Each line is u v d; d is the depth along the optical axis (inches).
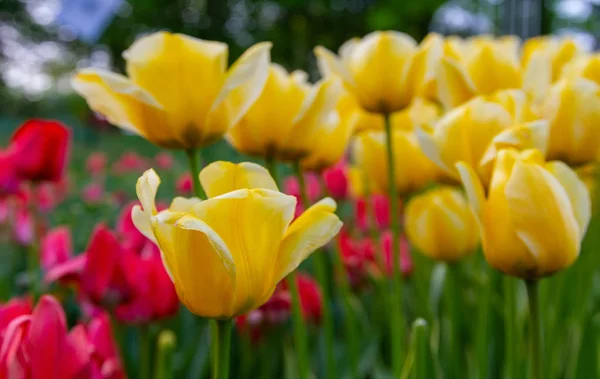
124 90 24.7
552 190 23.1
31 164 38.1
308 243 21.8
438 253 31.0
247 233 21.5
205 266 21.6
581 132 27.3
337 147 31.9
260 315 35.6
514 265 23.5
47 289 42.2
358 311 41.7
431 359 31.1
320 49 30.8
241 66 25.3
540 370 24.2
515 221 23.2
